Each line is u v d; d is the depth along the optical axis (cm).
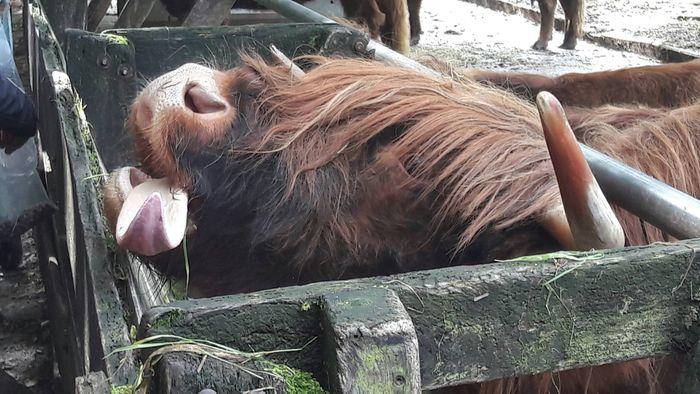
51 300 271
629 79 302
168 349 71
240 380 72
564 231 121
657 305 88
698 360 87
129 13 412
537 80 298
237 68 150
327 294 76
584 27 762
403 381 71
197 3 383
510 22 885
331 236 137
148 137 129
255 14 509
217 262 142
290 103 143
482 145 137
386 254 138
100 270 135
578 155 100
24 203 262
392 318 71
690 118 188
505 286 82
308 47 251
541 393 132
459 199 133
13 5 675
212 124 133
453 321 81
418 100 144
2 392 239
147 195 130
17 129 250
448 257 136
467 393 133
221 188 134
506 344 84
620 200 129
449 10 968
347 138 139
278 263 140
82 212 151
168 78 137
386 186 137
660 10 910
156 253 126
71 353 219
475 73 292
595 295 85
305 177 137
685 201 121
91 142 186
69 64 230
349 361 70
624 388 137
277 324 75
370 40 260
